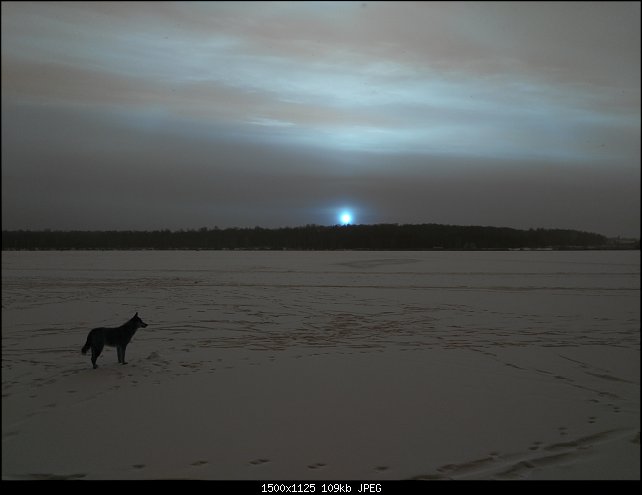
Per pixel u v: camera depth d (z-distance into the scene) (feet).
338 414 19.79
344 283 82.89
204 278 92.12
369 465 15.57
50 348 31.12
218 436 17.43
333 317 46.09
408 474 15.08
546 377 25.68
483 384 24.30
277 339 35.27
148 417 19.10
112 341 26.48
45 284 78.69
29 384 22.97
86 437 17.17
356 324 42.24
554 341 35.37
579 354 31.12
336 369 26.84
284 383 23.98
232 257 194.08
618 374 26.35
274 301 57.98
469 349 32.45
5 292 66.23
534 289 74.33
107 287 74.08
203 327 39.88
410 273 108.17
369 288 74.49
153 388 22.71
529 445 17.24
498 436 17.93
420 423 18.99
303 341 34.63
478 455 16.42
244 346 32.63
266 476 14.79
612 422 19.40
